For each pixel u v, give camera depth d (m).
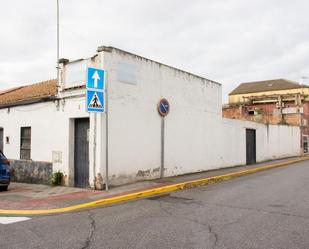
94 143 10.30
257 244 5.26
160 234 5.81
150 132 12.29
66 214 7.39
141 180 11.82
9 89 19.61
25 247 5.16
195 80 15.25
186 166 14.43
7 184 10.89
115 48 10.78
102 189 10.15
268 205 8.29
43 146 12.28
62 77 11.53
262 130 23.56
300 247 5.12
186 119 14.51
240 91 52.16
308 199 9.08
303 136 34.47
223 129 17.73
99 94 9.55
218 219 6.88
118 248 5.11
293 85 46.72
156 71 12.70
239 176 14.95
